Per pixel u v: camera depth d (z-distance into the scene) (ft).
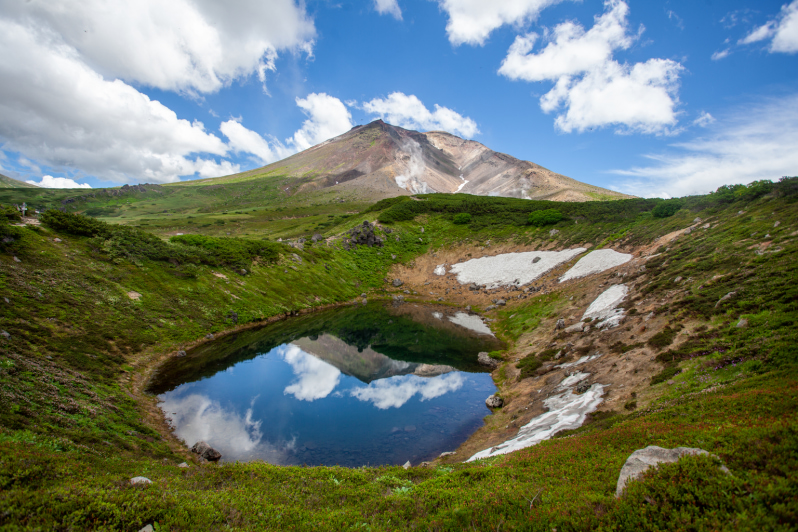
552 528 25.16
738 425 35.32
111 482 34.45
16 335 95.91
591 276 189.67
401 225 403.13
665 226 192.95
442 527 29.78
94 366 103.50
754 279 88.07
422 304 263.49
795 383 43.09
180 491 37.76
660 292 115.75
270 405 104.63
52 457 38.40
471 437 87.30
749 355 62.39
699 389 60.64
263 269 241.96
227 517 31.81
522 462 47.19
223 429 88.84
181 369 124.77
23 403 62.90
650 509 23.15
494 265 298.15
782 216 117.60
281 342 167.12
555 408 84.79
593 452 42.93
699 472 24.48
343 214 649.61
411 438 87.20
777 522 19.21
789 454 24.32
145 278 166.81
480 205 431.02
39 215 161.79
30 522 23.99
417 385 122.93
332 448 81.92
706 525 20.59
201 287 185.88
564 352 118.01
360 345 169.27
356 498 42.14
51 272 132.87
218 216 627.87
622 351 95.14
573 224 307.58
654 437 40.27
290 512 34.63
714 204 174.29
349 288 286.25
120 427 74.69
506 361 140.05
